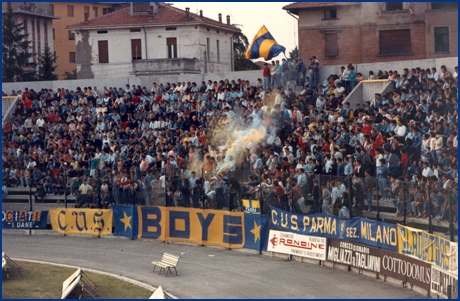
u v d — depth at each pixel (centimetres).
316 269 3234
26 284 3219
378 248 2970
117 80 6231
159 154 4466
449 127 3656
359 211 3184
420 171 3416
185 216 4047
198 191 3991
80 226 4472
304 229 3416
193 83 5459
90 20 8888
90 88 5931
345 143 3900
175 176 4109
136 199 4291
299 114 4522
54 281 3266
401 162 3553
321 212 3369
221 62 9025
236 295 2847
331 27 7325
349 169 3647
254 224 3694
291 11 7469
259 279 3100
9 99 6209
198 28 8400
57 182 4753
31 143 5450
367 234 3045
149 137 5041
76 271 3328
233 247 3797
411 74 4341
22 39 10344
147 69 8238
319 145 4028
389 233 2898
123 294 2947
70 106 5856
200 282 3106
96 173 4550
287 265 3356
